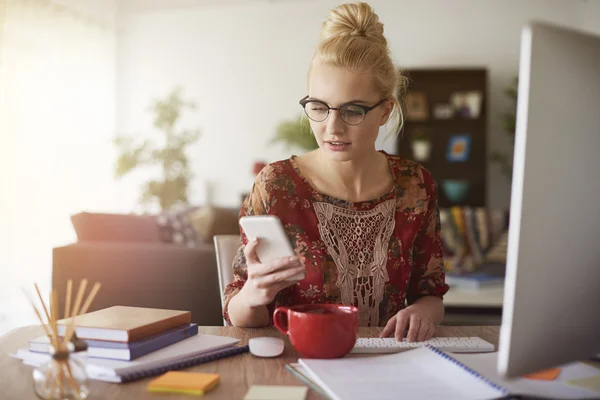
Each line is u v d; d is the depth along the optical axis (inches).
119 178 218.2
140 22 253.1
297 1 246.4
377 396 29.3
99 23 235.3
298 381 33.2
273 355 37.6
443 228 193.8
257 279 39.8
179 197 216.1
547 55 25.0
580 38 26.0
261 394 30.4
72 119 220.5
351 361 35.3
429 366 34.2
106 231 109.1
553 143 25.6
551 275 26.4
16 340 42.0
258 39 248.8
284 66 248.2
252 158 249.8
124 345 34.5
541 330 26.6
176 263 101.6
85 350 31.5
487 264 157.3
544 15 234.5
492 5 236.8
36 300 200.8
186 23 251.4
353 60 47.1
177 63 252.2
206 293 101.6
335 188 54.7
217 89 251.0
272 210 53.6
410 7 239.8
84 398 29.5
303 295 51.9
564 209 26.3
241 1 248.5
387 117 51.4
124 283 102.1
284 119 248.2
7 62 191.9
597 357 35.6
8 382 32.5
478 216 194.5
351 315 36.2
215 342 39.0
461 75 241.4
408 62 240.7
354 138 47.9
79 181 223.9
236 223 111.6
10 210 193.0
